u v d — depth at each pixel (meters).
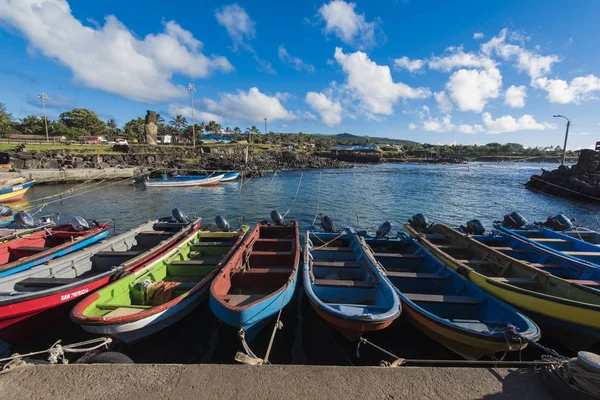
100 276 7.39
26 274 7.27
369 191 34.12
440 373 3.71
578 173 33.69
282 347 6.78
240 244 9.99
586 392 3.14
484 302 6.80
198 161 54.50
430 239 11.41
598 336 6.03
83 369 3.72
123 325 5.56
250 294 7.73
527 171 65.06
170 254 9.10
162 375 3.62
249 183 40.22
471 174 57.25
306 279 7.44
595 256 9.36
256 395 3.35
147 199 27.69
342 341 6.88
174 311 6.32
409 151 120.12
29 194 29.78
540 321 6.66
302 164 69.31
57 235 10.80
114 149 56.84
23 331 6.43
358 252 9.66
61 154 44.81
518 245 10.27
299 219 20.73
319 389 3.45
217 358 6.47
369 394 3.39
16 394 3.37
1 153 37.41
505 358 6.38
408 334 7.12
